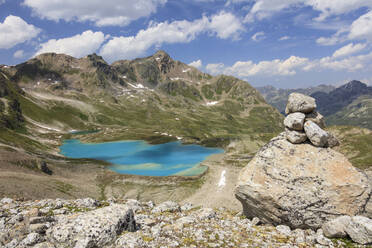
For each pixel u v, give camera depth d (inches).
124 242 434.9
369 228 490.3
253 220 737.0
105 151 7657.5
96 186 4111.7
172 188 4133.9
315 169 712.4
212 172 4756.4
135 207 789.9
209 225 601.6
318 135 745.6
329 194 661.9
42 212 647.1
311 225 658.8
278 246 500.1
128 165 5940.0
